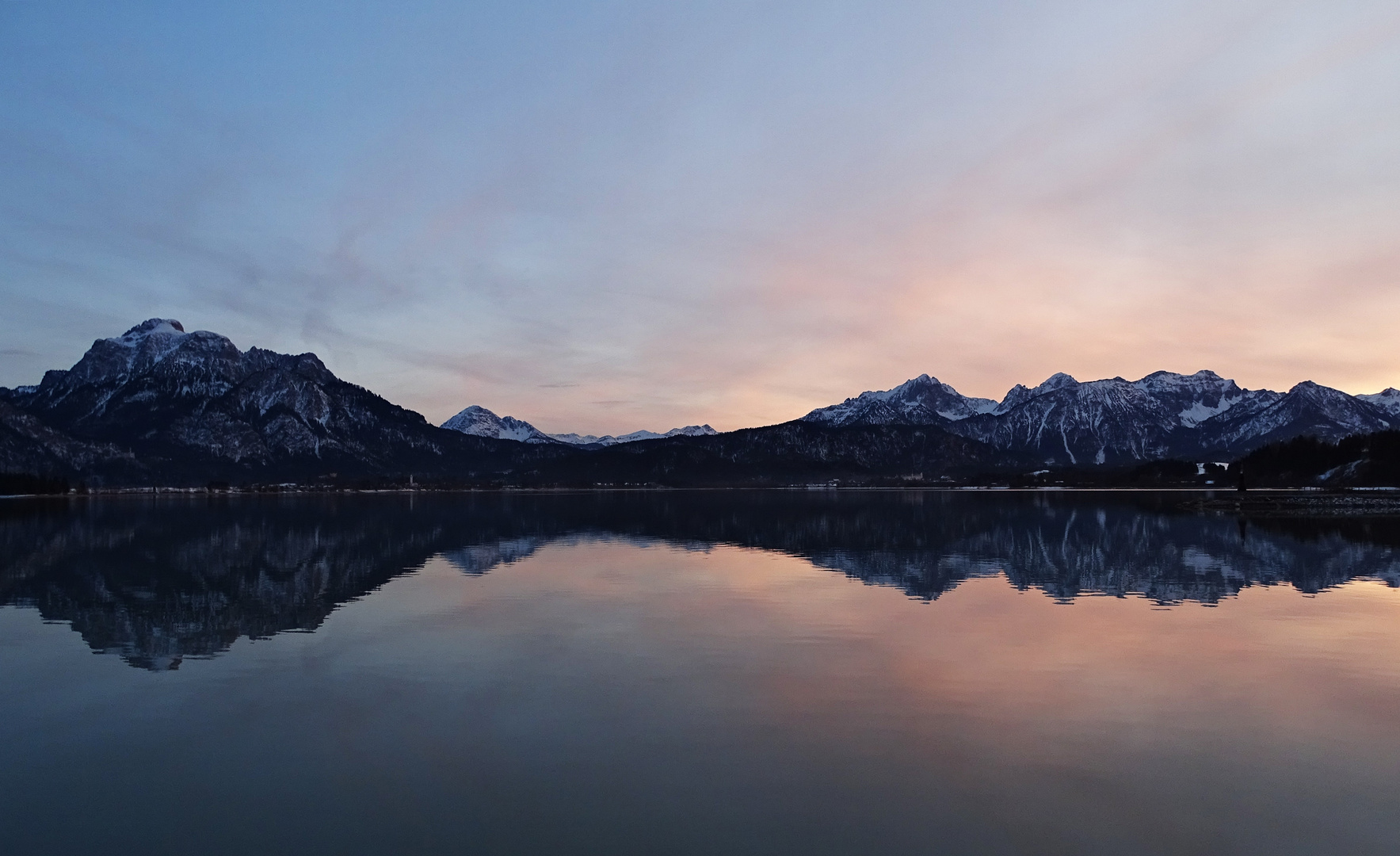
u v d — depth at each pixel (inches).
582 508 4461.1
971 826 444.8
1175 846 423.5
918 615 1013.8
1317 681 706.2
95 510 4453.7
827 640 873.5
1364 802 471.5
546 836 435.8
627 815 458.9
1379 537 2082.9
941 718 612.1
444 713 633.6
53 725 610.5
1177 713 623.5
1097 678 716.0
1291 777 506.6
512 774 515.8
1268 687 687.1
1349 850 420.5
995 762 529.0
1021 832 437.4
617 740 570.6
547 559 1699.1
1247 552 1722.4
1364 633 893.2
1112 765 524.7
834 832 438.3
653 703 652.1
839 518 3139.8
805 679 718.5
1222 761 530.3
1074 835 434.0
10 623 999.6
